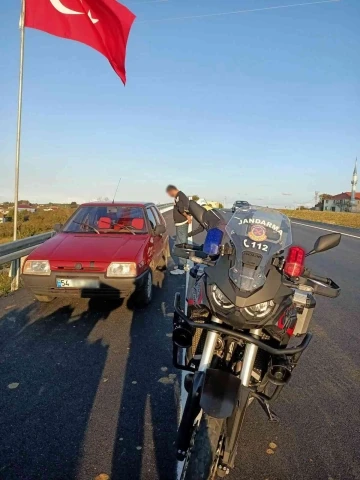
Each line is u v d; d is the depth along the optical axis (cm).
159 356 468
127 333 538
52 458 294
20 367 433
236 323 242
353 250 1461
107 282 576
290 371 261
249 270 243
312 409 376
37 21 788
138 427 332
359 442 328
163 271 956
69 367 436
